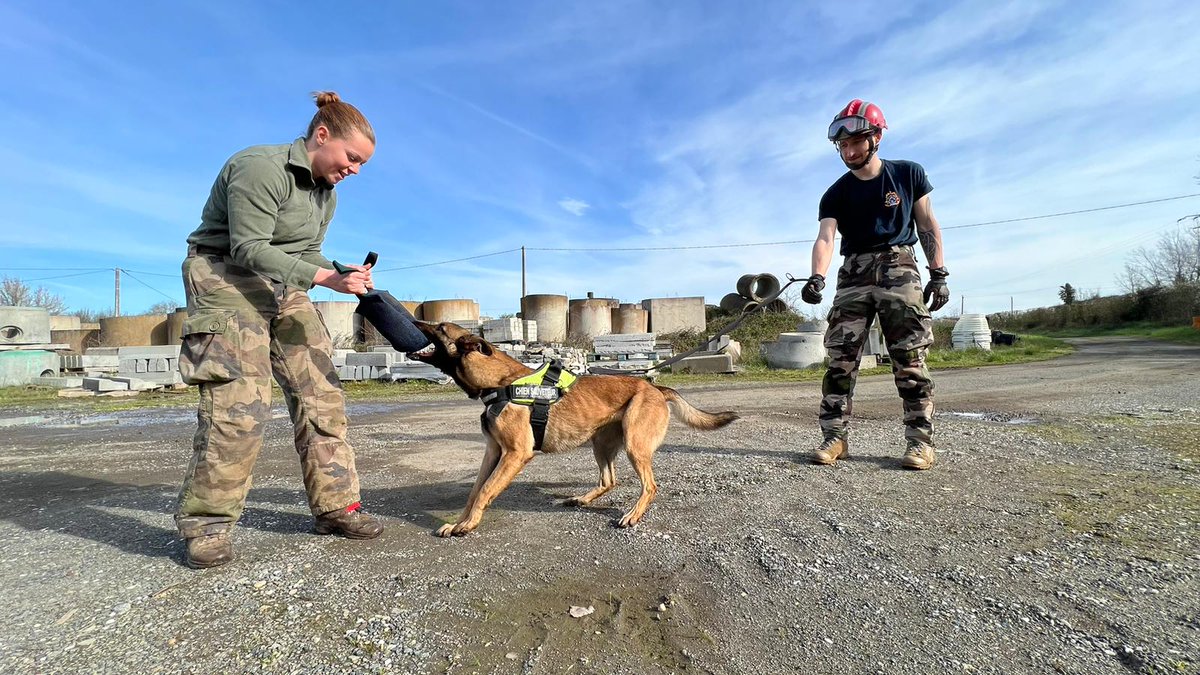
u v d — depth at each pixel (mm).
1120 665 1867
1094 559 2650
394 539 3195
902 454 4887
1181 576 2453
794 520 3285
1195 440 5043
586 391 3762
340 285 2912
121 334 18984
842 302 4648
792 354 16453
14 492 4426
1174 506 3336
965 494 3686
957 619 2176
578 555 2910
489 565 2799
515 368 3785
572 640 2104
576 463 5066
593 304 20312
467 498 4012
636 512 3430
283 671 1929
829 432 4699
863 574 2572
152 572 2762
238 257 2711
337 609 2357
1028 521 3162
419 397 11539
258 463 5281
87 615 2336
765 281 22734
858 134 4309
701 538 3080
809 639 2074
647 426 3713
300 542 3150
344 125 3010
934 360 19406
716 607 2328
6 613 2367
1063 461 4449
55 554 3035
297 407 3186
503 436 3477
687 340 20609
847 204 4613
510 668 1932
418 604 2393
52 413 9984
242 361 2838
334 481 3178
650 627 2189
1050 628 2090
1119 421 6090
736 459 4879
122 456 5922
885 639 2061
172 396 12469
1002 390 9695
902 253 4430
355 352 15617
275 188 2838
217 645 2096
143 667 1970
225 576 2695
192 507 2791
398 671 1919
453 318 18922
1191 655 1895
